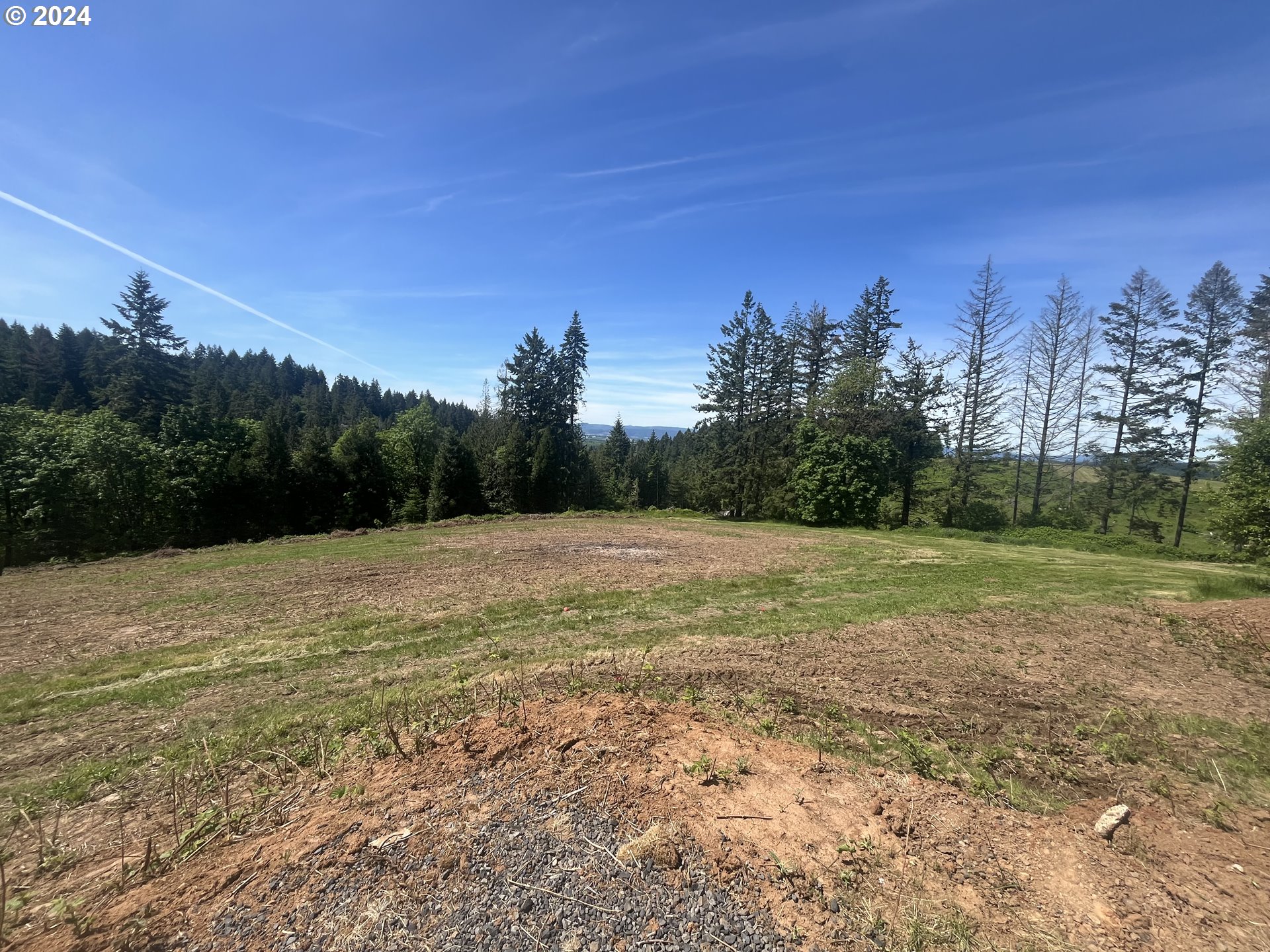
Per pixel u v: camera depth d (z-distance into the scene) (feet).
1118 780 12.13
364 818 9.82
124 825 11.19
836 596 32.83
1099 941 7.23
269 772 12.58
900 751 13.16
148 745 15.53
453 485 119.65
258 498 99.19
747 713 15.33
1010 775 12.35
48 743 15.71
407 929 7.36
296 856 8.90
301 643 24.63
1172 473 87.10
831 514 81.30
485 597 32.81
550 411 144.66
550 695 16.65
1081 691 17.49
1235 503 51.34
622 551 51.49
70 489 78.23
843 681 18.48
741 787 10.83
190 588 35.63
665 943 7.13
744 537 63.36
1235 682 18.38
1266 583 32.65
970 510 91.09
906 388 92.12
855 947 7.06
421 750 12.52
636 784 10.69
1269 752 13.34
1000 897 8.04
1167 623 24.97
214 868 8.87
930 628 25.09
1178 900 8.07
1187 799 11.30
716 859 8.66
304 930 7.39
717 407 115.14
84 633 26.40
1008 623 25.86
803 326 106.93
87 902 8.35
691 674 19.07
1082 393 91.15
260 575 40.04
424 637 25.36
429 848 8.92
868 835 9.46
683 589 34.73
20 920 8.13
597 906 7.73
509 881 8.20
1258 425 53.06
